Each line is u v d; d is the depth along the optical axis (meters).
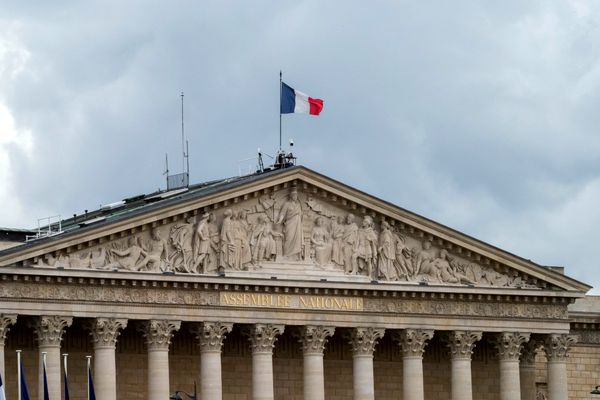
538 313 165.75
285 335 161.00
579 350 182.38
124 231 148.50
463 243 162.00
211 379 151.50
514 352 164.50
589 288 166.88
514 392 164.12
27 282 144.75
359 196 157.88
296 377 161.00
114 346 148.12
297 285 154.38
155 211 149.50
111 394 147.12
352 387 162.62
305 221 156.62
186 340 157.12
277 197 155.62
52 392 145.00
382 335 158.62
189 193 160.50
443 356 167.25
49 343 145.50
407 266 160.25
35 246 144.62
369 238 158.62
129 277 147.88
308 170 155.62
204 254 151.50
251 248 153.88
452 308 162.00
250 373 158.75
